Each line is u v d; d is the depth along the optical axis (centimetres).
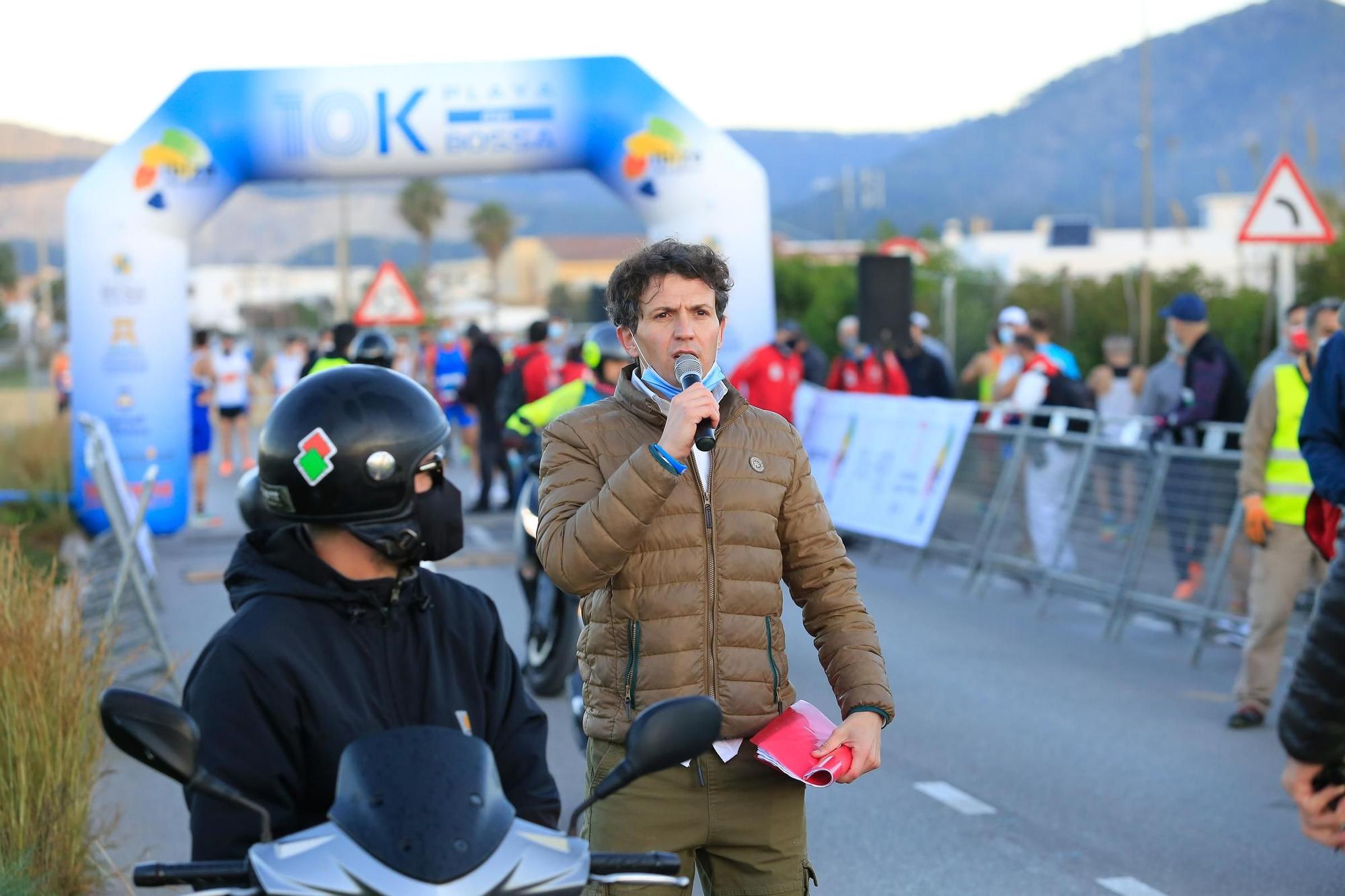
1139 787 635
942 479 1200
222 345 2147
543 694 784
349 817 208
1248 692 734
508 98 1446
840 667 330
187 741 210
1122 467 996
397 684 244
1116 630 972
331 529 242
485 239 10038
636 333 334
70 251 1418
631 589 322
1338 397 535
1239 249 2067
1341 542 243
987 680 841
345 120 1435
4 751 460
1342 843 252
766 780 325
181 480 1443
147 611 768
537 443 780
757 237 1465
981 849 557
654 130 1450
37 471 1600
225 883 209
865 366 1434
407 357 2259
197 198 1433
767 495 329
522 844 210
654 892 318
